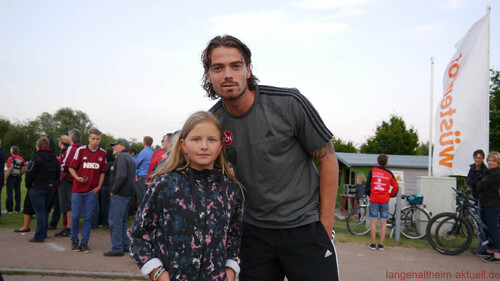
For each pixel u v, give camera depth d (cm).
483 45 788
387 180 696
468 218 705
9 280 456
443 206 842
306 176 210
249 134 196
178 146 187
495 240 602
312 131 195
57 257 562
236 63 182
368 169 1484
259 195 203
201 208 177
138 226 171
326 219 206
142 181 755
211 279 175
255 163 198
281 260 206
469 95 792
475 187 670
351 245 731
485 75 785
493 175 603
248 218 212
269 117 193
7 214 1027
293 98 193
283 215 201
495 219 604
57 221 812
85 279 468
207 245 175
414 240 786
